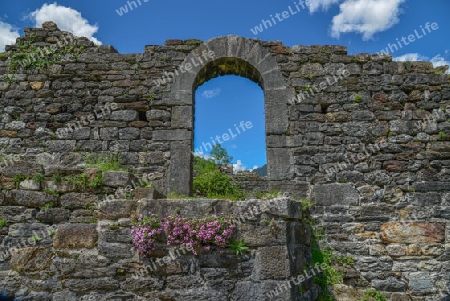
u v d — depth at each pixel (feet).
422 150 21.80
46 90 23.30
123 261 13.12
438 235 20.25
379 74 23.15
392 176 21.35
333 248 20.17
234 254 13.10
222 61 23.95
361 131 22.15
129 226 13.43
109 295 12.85
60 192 15.30
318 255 19.29
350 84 23.00
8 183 15.21
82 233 13.56
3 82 23.43
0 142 22.35
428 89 22.84
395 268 19.81
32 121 22.75
